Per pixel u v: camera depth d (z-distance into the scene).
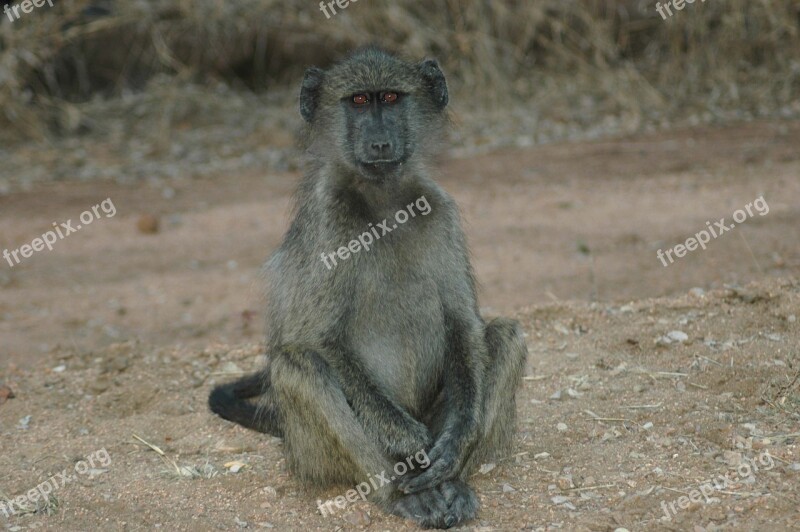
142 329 11.62
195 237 15.49
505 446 7.19
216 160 20.30
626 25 22.94
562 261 12.71
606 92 21.98
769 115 19.80
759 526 6.04
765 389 7.89
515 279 12.16
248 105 23.39
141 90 23.89
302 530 6.50
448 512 6.48
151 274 13.88
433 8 23.47
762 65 21.81
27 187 18.80
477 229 14.55
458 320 7.09
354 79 7.22
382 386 7.16
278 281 7.37
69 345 11.03
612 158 18.03
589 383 8.54
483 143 20.11
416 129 7.39
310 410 6.68
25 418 8.72
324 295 6.80
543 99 22.16
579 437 7.57
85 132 22.34
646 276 11.66
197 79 24.28
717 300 10.09
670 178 16.25
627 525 6.21
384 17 23.31
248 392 8.51
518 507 6.62
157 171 19.75
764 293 9.96
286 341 6.92
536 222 14.68
